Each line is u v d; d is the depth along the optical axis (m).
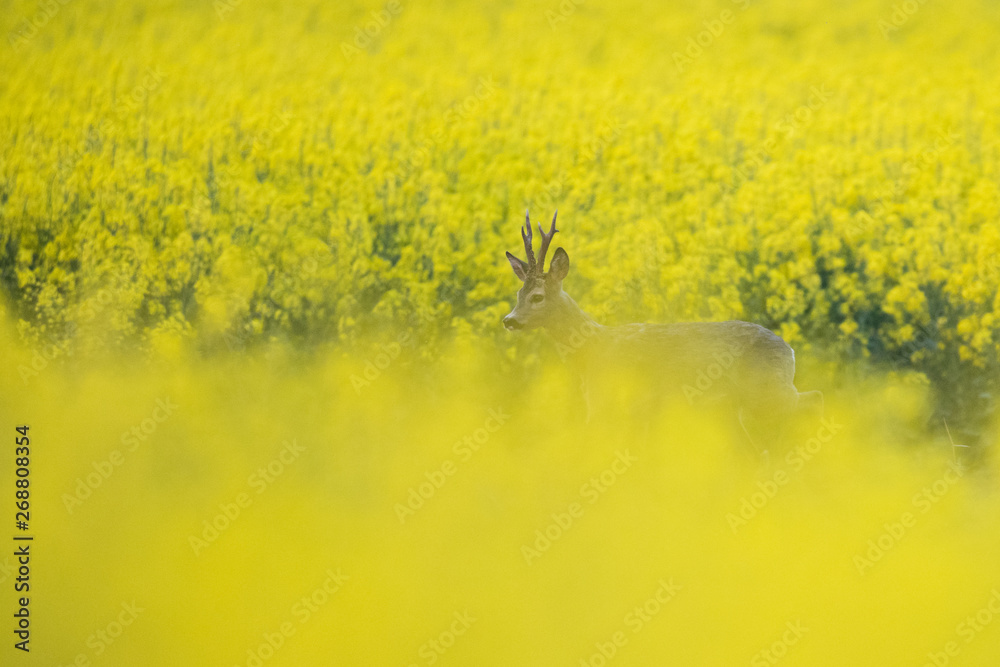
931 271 28.58
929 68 47.72
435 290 30.89
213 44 53.03
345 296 30.11
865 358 28.36
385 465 23.16
